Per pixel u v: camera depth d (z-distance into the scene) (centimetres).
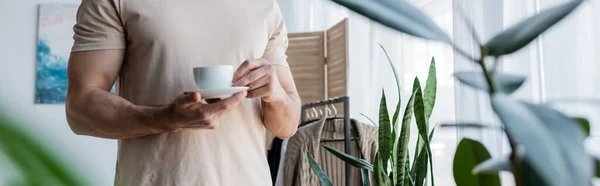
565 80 140
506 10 163
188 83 106
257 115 115
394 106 263
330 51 306
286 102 111
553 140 24
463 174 46
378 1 31
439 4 222
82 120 104
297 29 340
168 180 103
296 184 210
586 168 23
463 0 172
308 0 341
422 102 99
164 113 94
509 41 30
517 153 26
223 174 105
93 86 104
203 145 105
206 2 110
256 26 114
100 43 106
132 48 108
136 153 106
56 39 346
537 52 150
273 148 249
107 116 100
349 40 304
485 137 163
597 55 131
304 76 314
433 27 31
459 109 177
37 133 9
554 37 143
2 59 341
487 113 168
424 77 238
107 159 346
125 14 107
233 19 111
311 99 311
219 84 96
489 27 168
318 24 337
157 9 106
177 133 105
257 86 99
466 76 30
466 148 46
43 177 9
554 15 31
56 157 10
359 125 214
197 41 107
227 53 109
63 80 346
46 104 343
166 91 105
